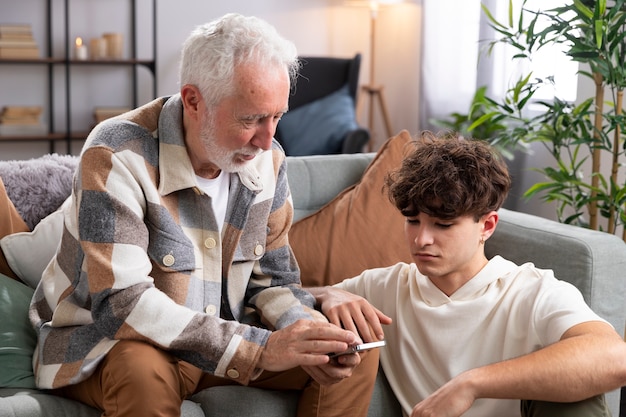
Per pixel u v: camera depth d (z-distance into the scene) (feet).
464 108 15.47
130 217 4.95
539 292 5.14
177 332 4.77
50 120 17.35
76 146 17.60
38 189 6.48
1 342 5.44
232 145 5.11
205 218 5.39
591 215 8.71
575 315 4.87
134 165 5.07
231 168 5.25
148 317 4.76
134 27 17.88
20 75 17.30
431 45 15.85
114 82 18.08
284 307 5.59
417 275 5.68
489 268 5.40
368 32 19.70
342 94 16.22
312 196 7.44
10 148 17.24
